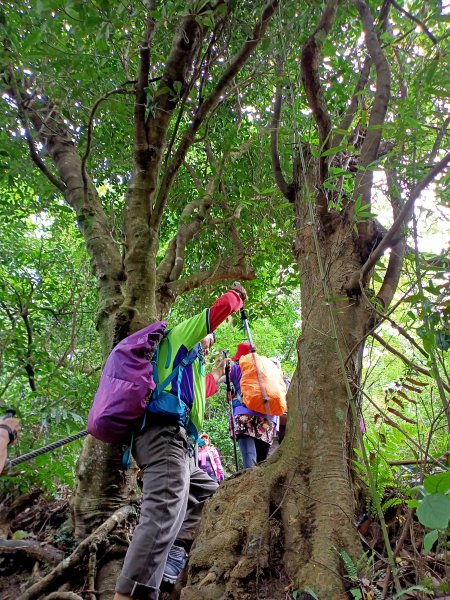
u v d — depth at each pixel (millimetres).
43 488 3771
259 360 4180
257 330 11094
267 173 4922
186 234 4629
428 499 1083
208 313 2615
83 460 3250
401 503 2262
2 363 4477
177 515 2350
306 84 2363
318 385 2486
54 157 4590
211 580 2121
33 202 5715
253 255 5113
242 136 4867
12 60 3371
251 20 3375
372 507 2246
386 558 2008
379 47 2373
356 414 1719
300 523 2191
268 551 2152
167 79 3574
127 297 3617
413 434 2311
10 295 4836
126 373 2439
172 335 2643
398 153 1980
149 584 2174
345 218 2781
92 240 4008
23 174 4500
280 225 4605
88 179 4426
